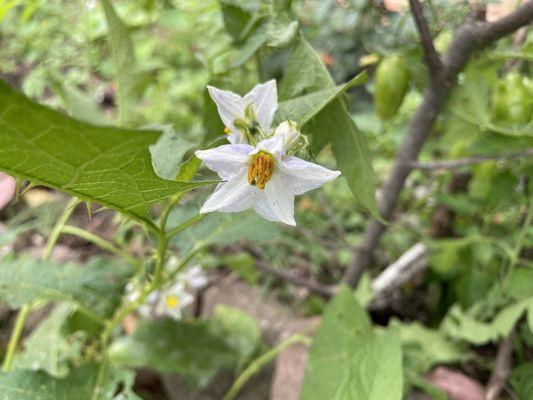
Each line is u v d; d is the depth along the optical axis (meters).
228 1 0.12
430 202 0.21
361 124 0.20
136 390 0.19
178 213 0.13
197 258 0.15
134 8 0.28
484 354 0.18
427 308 0.21
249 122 0.09
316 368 0.13
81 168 0.07
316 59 0.11
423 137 0.14
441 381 0.16
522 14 0.12
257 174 0.08
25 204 0.26
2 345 0.19
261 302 0.20
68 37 0.28
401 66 0.13
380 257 0.22
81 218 0.25
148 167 0.07
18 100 0.05
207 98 0.12
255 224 0.14
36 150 0.06
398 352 0.11
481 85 0.13
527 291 0.15
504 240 0.16
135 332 0.16
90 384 0.12
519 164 0.16
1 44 0.35
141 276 0.14
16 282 0.13
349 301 0.14
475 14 0.13
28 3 0.17
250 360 0.17
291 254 0.23
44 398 0.12
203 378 0.16
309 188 0.08
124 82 0.13
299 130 0.08
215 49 0.20
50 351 0.15
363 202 0.11
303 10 0.18
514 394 0.15
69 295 0.13
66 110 0.15
